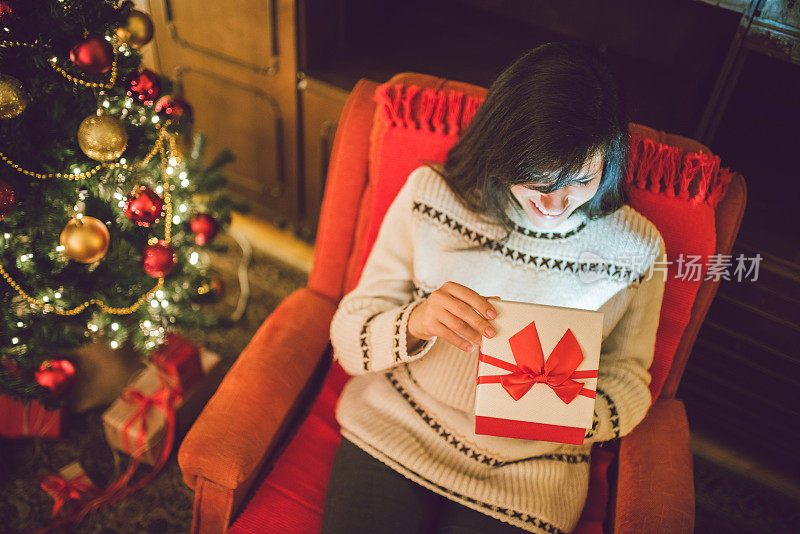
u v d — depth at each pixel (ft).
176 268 5.00
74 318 4.51
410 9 6.50
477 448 3.57
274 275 7.09
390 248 3.85
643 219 3.62
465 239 3.66
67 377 4.84
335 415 4.10
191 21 6.16
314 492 3.77
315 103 6.05
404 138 4.00
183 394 5.36
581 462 3.71
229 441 3.44
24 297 4.25
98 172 4.23
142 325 4.92
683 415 3.94
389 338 3.46
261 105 6.40
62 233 3.81
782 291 4.72
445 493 3.45
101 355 5.46
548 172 2.89
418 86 4.13
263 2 5.61
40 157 3.84
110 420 5.13
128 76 4.09
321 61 6.03
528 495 3.43
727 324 5.13
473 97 4.00
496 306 3.08
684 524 3.30
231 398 3.64
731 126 4.89
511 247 3.61
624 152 3.18
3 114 3.46
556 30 5.64
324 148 6.36
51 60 3.71
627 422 3.55
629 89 5.09
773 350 4.98
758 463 5.65
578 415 3.09
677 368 4.05
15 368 4.70
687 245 3.70
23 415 5.32
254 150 6.87
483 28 6.18
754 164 4.94
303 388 3.93
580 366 3.05
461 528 3.40
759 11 3.86
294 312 4.26
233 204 5.58
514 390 3.07
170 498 5.21
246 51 6.07
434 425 3.65
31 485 5.23
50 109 3.78
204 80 6.57
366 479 3.53
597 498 3.84
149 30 4.19
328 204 4.40
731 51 4.09
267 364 3.84
